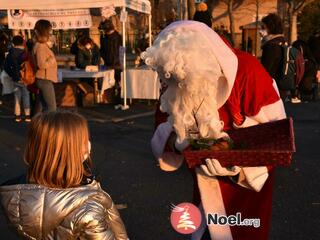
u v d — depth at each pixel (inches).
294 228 162.2
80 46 454.0
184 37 86.3
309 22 1258.6
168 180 214.4
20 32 498.3
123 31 399.2
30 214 78.8
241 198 99.8
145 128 334.0
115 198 192.9
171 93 90.4
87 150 83.8
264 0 1355.8
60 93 422.9
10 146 286.0
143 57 88.7
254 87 94.5
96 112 395.5
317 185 206.4
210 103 88.1
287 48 307.0
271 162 86.4
